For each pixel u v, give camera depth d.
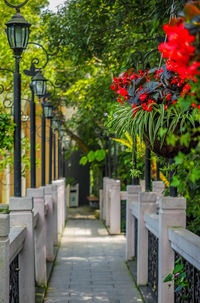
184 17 1.48
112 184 10.70
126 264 7.32
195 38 1.42
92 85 8.31
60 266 7.23
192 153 1.75
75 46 6.46
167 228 3.99
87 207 17.67
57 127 11.44
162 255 4.00
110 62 6.54
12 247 3.54
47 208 7.34
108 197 11.99
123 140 4.79
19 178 4.21
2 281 3.00
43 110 7.06
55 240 8.95
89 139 14.95
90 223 13.12
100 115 8.52
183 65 1.47
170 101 2.78
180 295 3.79
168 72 2.74
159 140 2.74
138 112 2.93
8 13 7.77
